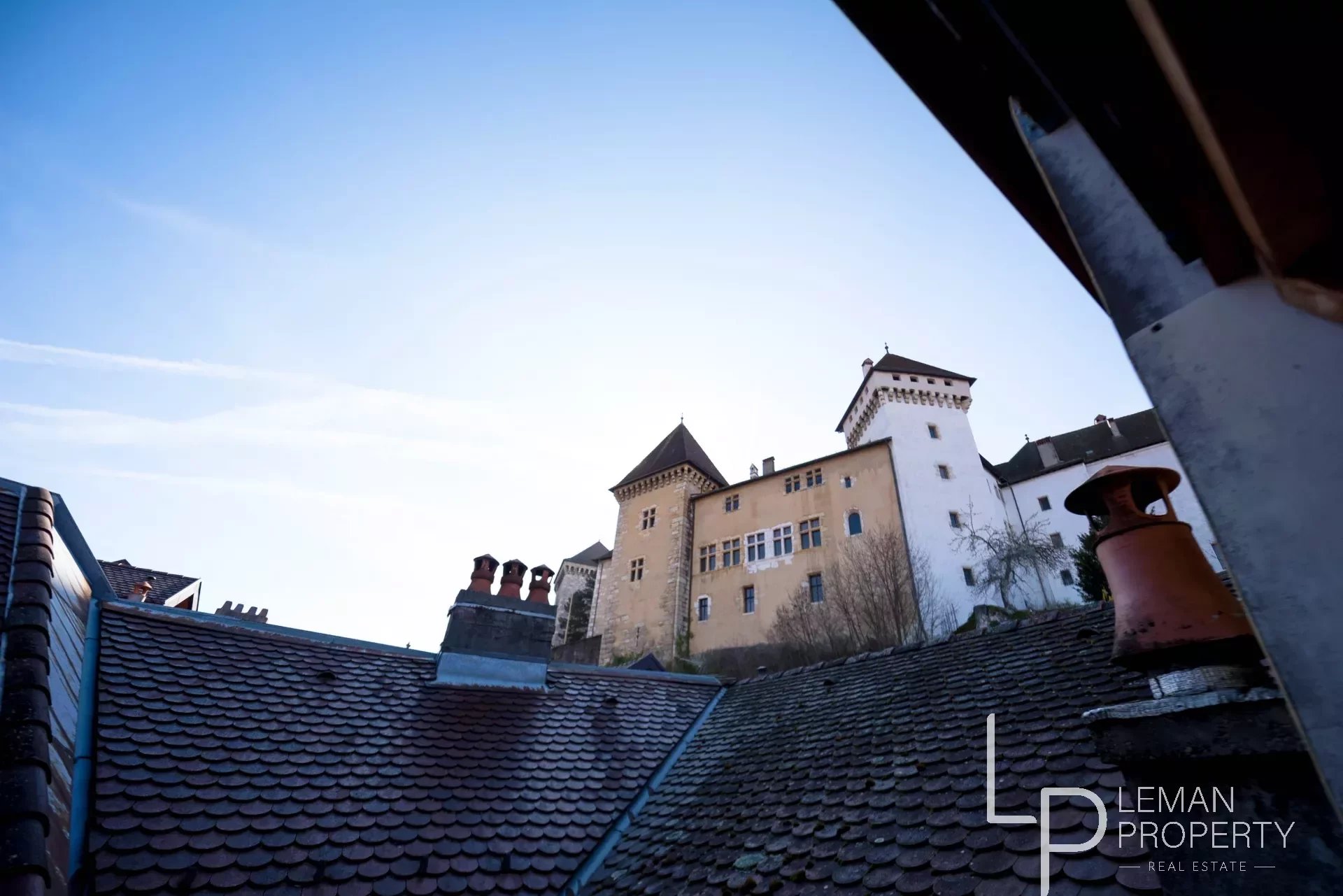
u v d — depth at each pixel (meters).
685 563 34.94
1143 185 1.38
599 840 5.73
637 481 40.53
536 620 8.41
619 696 8.37
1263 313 1.43
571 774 6.45
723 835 5.00
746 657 28.77
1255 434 1.36
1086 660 5.21
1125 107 1.19
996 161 1.88
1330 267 1.29
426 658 7.83
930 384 35.50
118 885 3.84
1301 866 1.88
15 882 2.62
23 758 3.21
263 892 4.16
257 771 5.09
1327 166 1.13
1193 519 25.12
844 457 32.16
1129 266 1.70
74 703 4.72
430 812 5.33
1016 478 34.84
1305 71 1.01
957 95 1.63
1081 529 30.42
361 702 6.54
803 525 31.50
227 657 6.40
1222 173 1.18
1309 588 1.20
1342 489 1.21
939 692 5.86
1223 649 2.28
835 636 25.84
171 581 20.41
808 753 5.82
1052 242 2.18
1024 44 1.14
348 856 4.64
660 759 7.20
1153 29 0.99
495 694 7.52
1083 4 1.08
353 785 5.34
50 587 4.69
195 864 4.15
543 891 5.02
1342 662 1.12
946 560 27.38
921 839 3.86
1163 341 1.57
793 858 4.25
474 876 4.89
